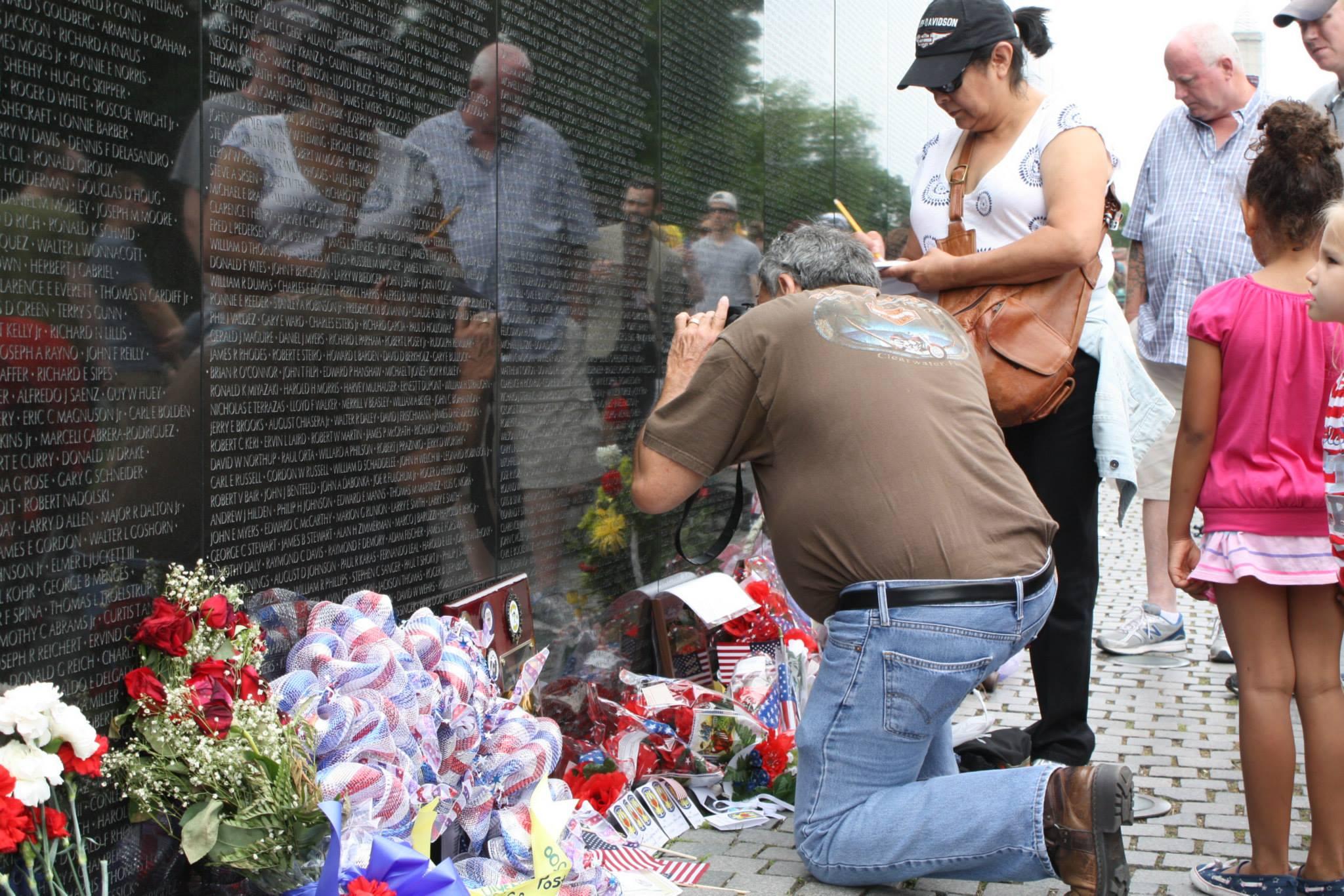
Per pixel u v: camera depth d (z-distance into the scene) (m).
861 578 3.04
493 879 2.62
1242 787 4.21
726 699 4.03
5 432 2.17
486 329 3.65
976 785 3.03
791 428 3.12
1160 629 6.17
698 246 5.16
